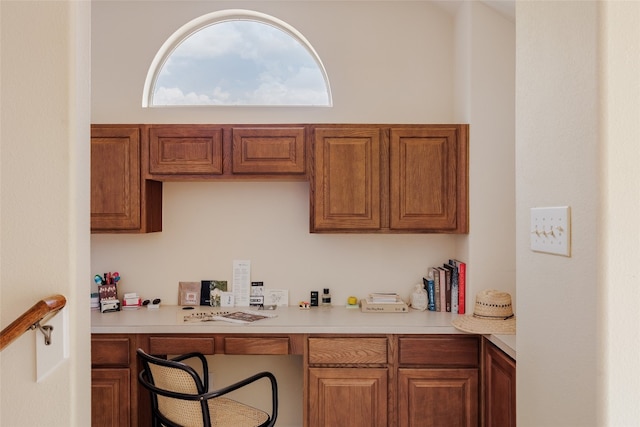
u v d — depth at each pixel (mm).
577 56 1025
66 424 1194
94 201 2678
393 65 3010
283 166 2699
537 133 1224
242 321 2494
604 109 940
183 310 2826
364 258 3012
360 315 2680
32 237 1197
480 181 2688
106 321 2510
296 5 3004
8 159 1199
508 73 2701
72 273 1205
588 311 981
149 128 2695
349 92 3004
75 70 1221
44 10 1206
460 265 2746
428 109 3012
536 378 1229
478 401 2396
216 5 2986
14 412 1186
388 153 2691
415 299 2863
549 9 1155
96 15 2965
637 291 935
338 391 2420
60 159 1200
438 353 2404
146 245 3002
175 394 1862
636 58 944
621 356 934
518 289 1344
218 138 2701
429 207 2689
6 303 1190
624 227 937
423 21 3008
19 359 1183
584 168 996
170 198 3008
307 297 3012
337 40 3008
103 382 2420
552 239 1128
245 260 3008
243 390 2967
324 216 2689
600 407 941
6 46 1202
